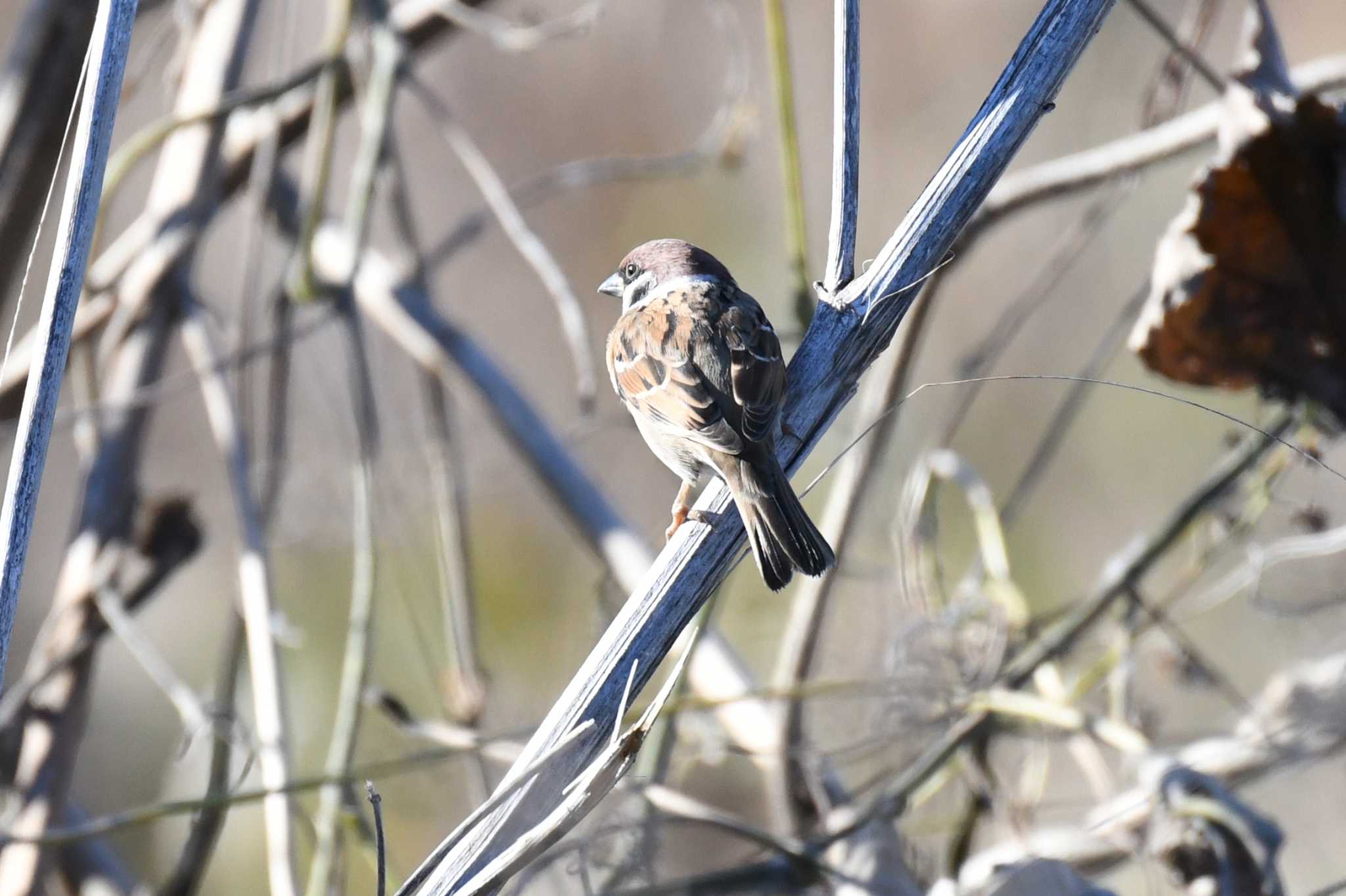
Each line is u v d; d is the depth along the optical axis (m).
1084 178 9.41
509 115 16.84
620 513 9.60
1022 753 9.91
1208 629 11.22
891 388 9.38
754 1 16.34
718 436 6.70
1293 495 10.52
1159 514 14.05
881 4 17.20
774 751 8.59
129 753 13.52
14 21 14.84
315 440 12.09
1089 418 14.70
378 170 9.67
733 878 8.38
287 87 9.62
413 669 12.71
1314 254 7.84
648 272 8.40
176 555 9.93
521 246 9.28
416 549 12.38
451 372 10.23
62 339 5.40
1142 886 10.83
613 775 4.68
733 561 5.95
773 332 7.89
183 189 9.97
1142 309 9.77
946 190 5.99
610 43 16.58
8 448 10.48
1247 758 8.84
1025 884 7.84
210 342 9.70
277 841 7.94
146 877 12.60
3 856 9.02
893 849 8.68
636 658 5.54
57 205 10.62
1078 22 5.98
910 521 9.90
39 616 14.01
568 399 15.88
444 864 5.18
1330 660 9.19
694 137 16.64
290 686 12.70
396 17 10.77
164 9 12.51
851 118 6.05
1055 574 13.95
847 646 10.23
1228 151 7.96
